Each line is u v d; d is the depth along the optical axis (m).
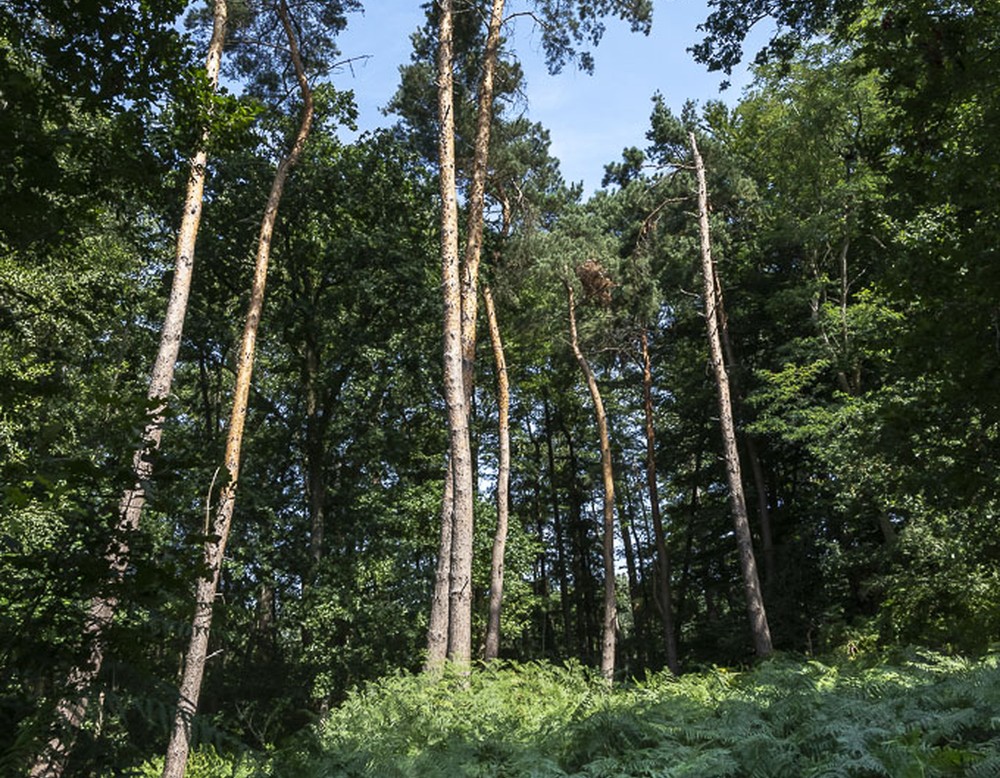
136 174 7.45
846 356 25.66
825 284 29.09
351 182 28.39
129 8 7.07
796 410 26.94
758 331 34.03
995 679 6.33
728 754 5.82
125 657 3.35
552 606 52.06
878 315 23.98
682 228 31.31
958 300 10.79
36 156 6.63
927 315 11.20
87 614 3.42
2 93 6.72
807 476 35.06
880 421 12.96
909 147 11.05
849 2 11.41
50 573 3.32
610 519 30.52
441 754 7.86
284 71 21.47
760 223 31.84
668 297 33.94
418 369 28.88
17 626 3.24
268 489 28.58
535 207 29.28
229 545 26.45
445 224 18.25
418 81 27.00
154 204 8.41
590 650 44.28
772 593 29.88
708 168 29.25
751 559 23.69
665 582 35.06
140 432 3.64
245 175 27.02
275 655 27.30
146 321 26.94
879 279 11.77
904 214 11.62
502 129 28.41
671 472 40.19
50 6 6.85
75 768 3.07
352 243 27.70
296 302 28.33
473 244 21.52
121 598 3.38
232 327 28.12
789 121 27.22
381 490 30.22
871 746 5.29
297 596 27.70
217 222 27.12
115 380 20.27
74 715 3.21
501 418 28.30
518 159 28.98
